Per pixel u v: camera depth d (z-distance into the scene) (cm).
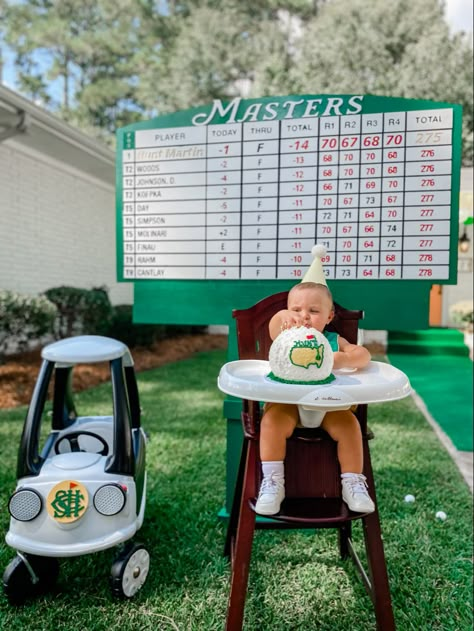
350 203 229
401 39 1948
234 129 237
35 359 632
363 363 158
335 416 159
